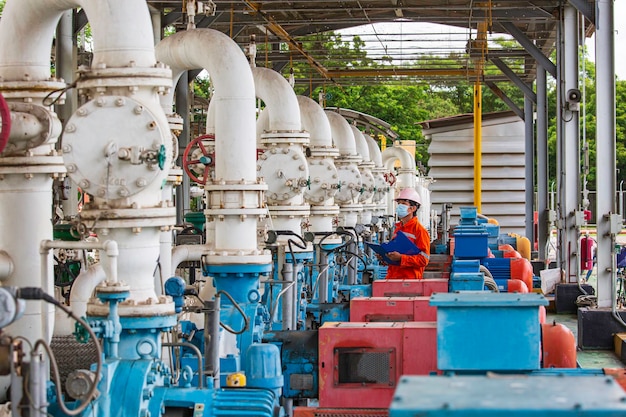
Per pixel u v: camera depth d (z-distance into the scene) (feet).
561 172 68.49
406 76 102.89
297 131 45.37
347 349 25.36
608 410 11.62
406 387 12.79
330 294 49.65
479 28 76.74
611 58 48.37
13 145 24.44
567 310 62.90
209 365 26.11
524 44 70.79
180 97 57.98
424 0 65.98
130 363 22.49
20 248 25.52
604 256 49.14
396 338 25.31
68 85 24.93
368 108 171.83
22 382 18.93
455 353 20.84
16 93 25.80
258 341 29.91
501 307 20.84
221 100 34.47
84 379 20.01
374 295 40.60
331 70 96.12
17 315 18.33
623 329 48.32
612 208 48.60
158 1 56.49
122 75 24.29
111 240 23.47
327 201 54.29
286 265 36.94
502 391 12.53
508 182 101.65
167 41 35.27
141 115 23.66
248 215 34.81
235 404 23.22
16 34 25.84
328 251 45.37
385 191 80.59
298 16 70.38
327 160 53.83
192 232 47.80
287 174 44.73
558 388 12.72
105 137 23.56
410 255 43.68
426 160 176.96
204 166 39.55
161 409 22.44
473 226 50.08
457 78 102.94
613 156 48.57
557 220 67.92
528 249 82.07
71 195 44.19
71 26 47.91
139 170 23.71
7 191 25.53
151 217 24.40
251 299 34.53
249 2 58.08
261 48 83.30
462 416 11.68
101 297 22.82
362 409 25.08
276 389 26.05
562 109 68.28
